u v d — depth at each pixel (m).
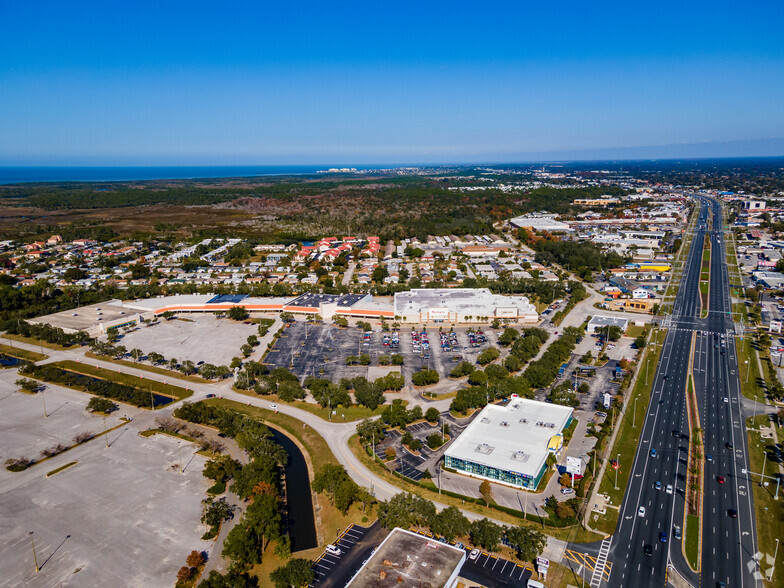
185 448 183.75
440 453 178.62
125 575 125.50
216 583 116.88
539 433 179.38
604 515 145.50
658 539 135.62
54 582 123.19
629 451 176.75
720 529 139.25
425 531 140.00
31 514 148.00
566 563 127.81
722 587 119.62
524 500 152.62
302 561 122.75
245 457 177.62
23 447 183.88
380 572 112.25
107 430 195.62
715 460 171.50
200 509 150.50
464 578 123.56
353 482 154.88
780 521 142.38
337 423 199.50
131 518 146.25
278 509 146.25
